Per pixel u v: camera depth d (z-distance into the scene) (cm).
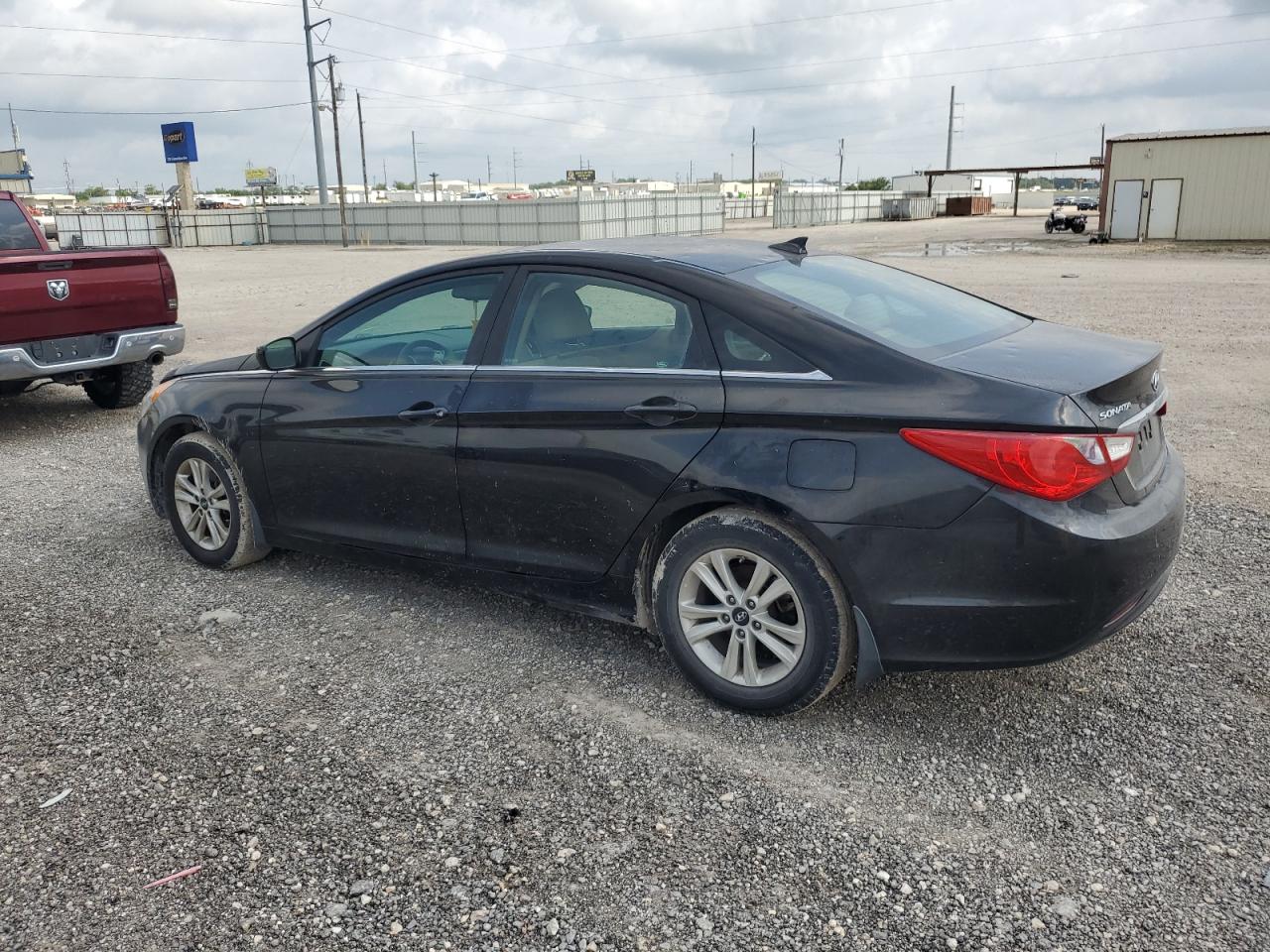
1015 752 314
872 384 305
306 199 14362
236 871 267
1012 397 289
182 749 328
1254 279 1983
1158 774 299
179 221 6775
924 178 10169
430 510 400
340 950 238
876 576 302
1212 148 3353
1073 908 244
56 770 317
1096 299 1633
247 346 1327
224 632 417
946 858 265
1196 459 638
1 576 485
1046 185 16850
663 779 304
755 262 368
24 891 262
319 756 322
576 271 368
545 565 375
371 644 404
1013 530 286
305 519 446
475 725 339
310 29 8025
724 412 322
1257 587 430
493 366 380
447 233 6347
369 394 411
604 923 245
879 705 345
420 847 275
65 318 772
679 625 344
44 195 12238
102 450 744
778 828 279
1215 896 247
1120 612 300
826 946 235
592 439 349
